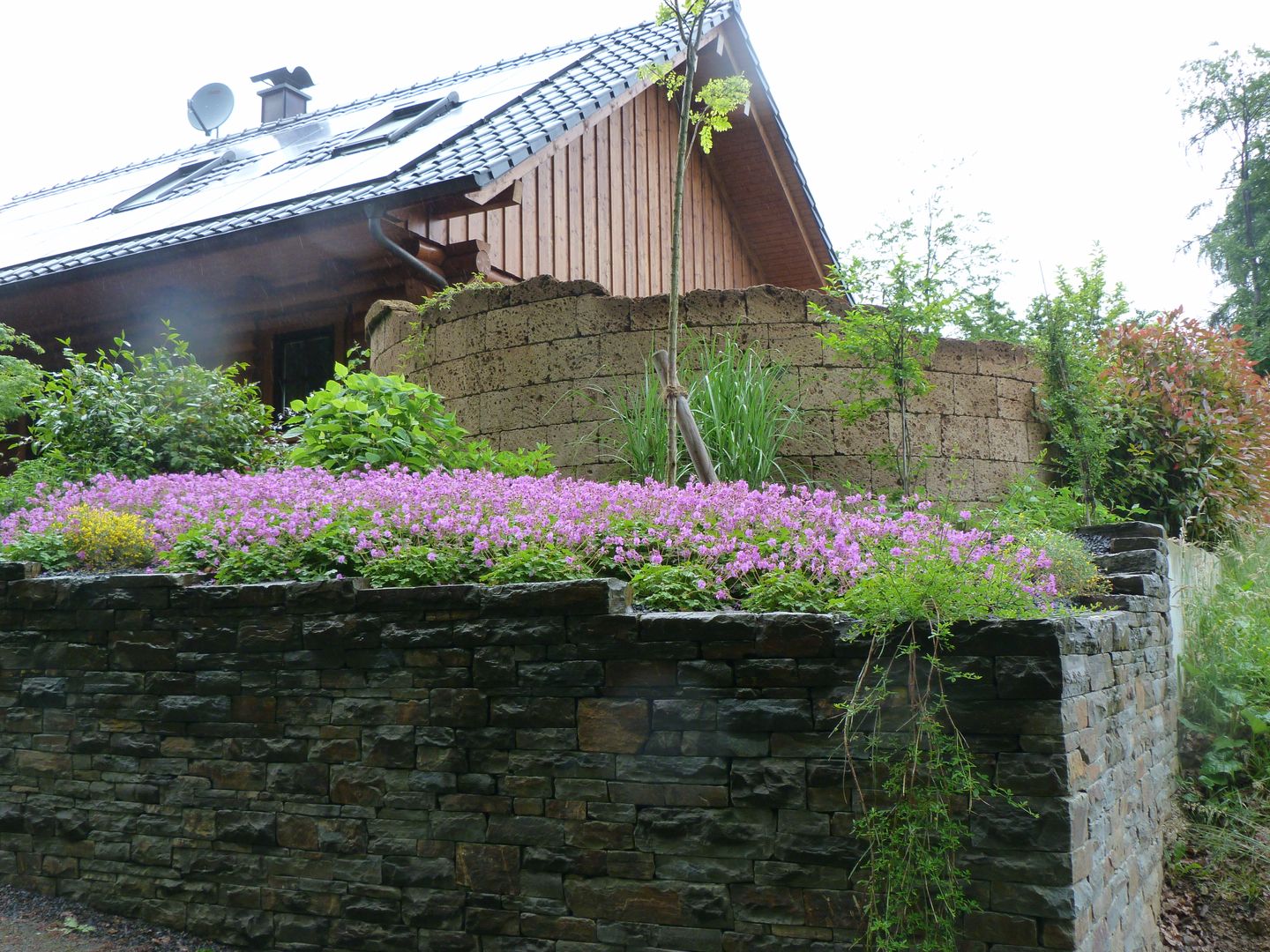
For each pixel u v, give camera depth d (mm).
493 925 3861
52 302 12477
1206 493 7871
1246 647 6797
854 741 3406
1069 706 3305
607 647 3760
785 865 3461
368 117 14398
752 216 14844
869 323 6531
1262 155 19469
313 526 4984
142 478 7168
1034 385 7477
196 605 4574
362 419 6688
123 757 4707
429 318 8125
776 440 6832
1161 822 5355
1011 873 3215
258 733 4379
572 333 7336
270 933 4270
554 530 4609
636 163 12773
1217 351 8141
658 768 3656
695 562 4551
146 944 4371
